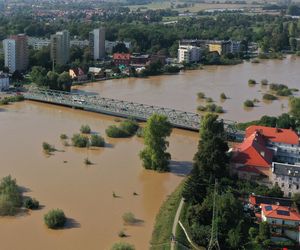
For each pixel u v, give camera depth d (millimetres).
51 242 181500
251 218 190125
